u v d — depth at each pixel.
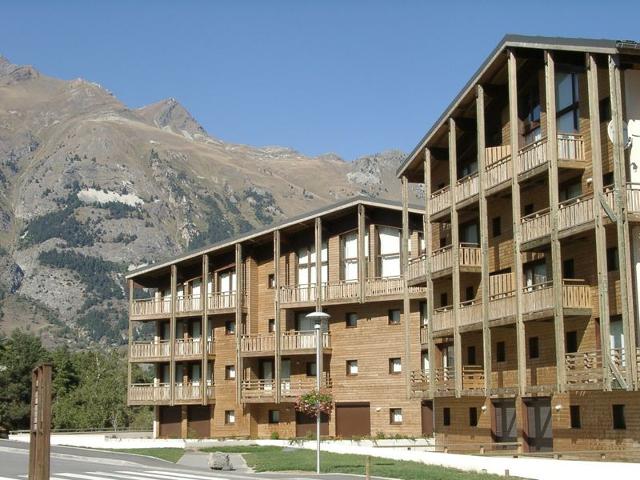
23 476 32.41
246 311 63.75
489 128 45.28
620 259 32.62
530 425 40.44
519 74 41.41
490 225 44.78
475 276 46.00
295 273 62.84
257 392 61.59
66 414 96.06
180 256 66.56
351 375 59.56
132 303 69.69
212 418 65.56
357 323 59.84
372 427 58.12
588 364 34.91
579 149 36.69
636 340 33.56
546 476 32.34
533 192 40.56
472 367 45.09
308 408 39.88
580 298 35.88
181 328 68.62
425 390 47.53
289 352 60.66
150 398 67.06
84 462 41.81
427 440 53.66
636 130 34.66
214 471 36.81
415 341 57.19
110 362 122.19
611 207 33.34
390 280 57.81
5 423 98.44
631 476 29.59
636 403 33.78
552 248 35.94
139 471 36.09
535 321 38.44
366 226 59.66
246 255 64.56
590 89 34.19
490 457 36.88
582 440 36.38
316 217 59.97
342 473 35.22
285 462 40.12
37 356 104.62
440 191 46.44
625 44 33.41
